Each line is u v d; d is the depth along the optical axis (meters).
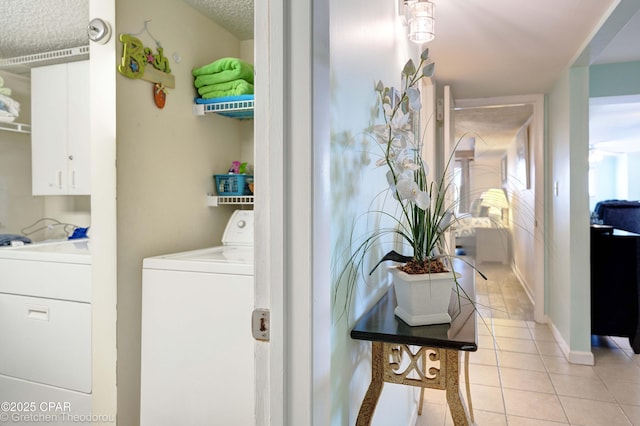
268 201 0.75
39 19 2.01
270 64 0.74
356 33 1.10
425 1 1.65
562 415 2.12
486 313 3.97
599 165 9.12
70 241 2.07
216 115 1.95
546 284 3.62
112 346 1.37
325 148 0.79
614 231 3.29
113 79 1.37
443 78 3.12
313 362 0.75
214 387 1.23
